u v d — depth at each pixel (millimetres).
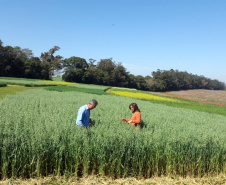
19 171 5262
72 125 6926
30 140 5457
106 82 105562
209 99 71062
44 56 118250
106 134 6051
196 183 5906
